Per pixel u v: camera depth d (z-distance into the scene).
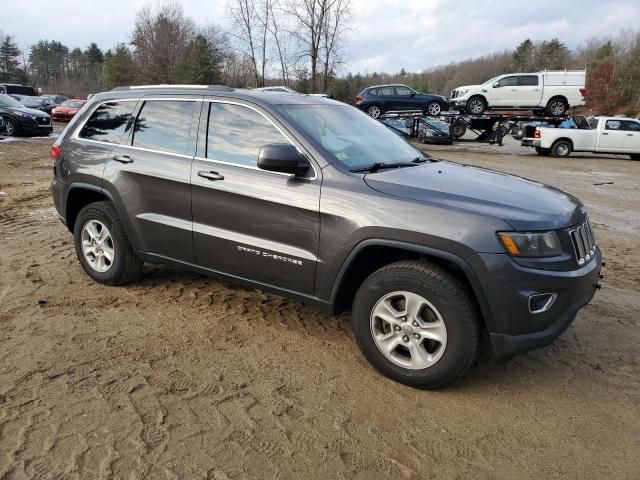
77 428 2.66
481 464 2.54
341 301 3.46
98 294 4.46
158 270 5.09
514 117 21.30
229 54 33.03
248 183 3.59
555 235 2.97
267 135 3.65
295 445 2.61
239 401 2.96
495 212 2.94
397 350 3.28
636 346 3.83
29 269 5.04
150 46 50.34
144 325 3.89
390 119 22.77
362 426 2.78
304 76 22.92
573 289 3.00
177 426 2.71
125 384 3.08
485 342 3.82
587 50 102.31
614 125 19.91
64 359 3.34
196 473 2.39
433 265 3.05
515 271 2.83
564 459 2.59
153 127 4.23
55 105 32.94
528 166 16.83
